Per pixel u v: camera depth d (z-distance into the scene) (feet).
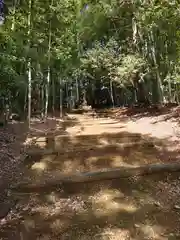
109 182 14.53
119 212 11.45
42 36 30.91
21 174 15.69
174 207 11.63
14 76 22.02
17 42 26.25
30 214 11.42
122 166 16.81
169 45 36.52
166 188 13.55
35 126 27.86
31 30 28.68
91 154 19.19
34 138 22.43
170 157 17.83
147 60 43.39
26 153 18.81
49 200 12.67
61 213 11.49
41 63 34.14
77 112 56.39
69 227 10.41
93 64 56.29
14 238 9.75
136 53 45.37
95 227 10.36
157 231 9.95
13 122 28.22
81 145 21.09
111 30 53.62
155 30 38.55
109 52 54.80
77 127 29.17
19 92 30.14
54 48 33.81
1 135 22.03
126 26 48.83
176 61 32.58
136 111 43.09
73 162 17.70
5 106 27.94
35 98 37.78
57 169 16.66
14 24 27.12
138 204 12.09
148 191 13.34
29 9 29.09
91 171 15.76
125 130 26.25
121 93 75.97
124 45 52.08
